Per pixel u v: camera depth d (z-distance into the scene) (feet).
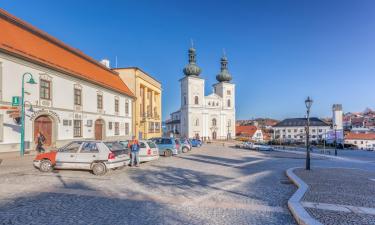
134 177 39.24
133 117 131.13
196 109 302.86
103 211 22.08
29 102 65.82
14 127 61.31
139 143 56.95
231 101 328.70
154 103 165.07
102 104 101.04
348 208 22.71
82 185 32.50
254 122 494.59
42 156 42.19
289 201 24.27
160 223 19.47
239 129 375.04
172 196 27.73
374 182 36.24
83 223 19.21
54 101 74.64
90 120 92.38
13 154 60.85
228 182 36.63
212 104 314.96
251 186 33.81
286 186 33.99
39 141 64.64
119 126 115.75
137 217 20.71
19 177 36.99
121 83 125.08
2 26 64.80
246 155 97.19
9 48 60.23
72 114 82.48
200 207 23.76
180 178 39.32
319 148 174.91
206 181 37.19
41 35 79.36
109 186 32.27
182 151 106.73
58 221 19.57
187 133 299.79
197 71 309.63
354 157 104.22
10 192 28.09
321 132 368.27
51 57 77.05
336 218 20.06
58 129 76.23
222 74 330.54
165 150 79.25
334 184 33.99
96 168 40.40
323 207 22.91
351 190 30.30
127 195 27.78
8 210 21.97
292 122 396.57
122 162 43.62
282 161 75.92
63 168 41.93
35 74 67.97
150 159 56.75
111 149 42.29
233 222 19.90
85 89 89.81
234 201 26.04
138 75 134.92
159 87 170.09
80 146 42.09
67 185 32.27
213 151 117.60
